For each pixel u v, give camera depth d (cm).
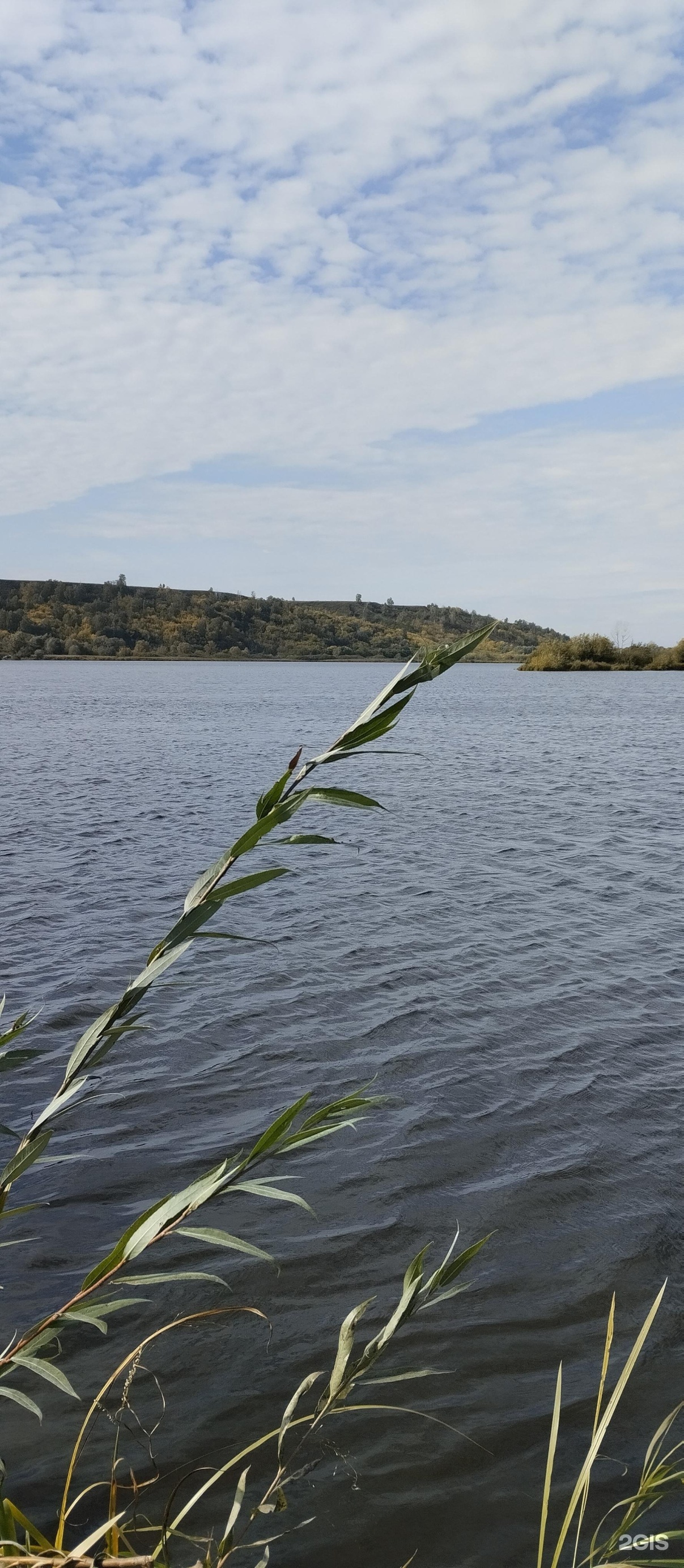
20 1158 160
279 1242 595
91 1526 386
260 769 3023
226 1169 158
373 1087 799
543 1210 625
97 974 1061
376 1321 521
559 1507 402
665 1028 920
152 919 1288
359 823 2086
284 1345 504
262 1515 397
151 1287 553
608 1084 802
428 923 1279
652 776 2933
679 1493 410
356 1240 596
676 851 1752
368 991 1020
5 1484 408
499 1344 502
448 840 1888
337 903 1389
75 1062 161
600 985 1037
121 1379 479
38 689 8975
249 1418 452
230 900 1403
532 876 1560
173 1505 398
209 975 1068
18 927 1250
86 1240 593
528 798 2466
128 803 2319
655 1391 468
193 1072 823
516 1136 721
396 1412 455
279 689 9338
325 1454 431
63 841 1828
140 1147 702
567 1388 471
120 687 9594
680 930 1238
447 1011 963
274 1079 812
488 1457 430
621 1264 568
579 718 5591
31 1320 517
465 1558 378
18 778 2791
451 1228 608
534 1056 858
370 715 159
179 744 3900
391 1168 677
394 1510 401
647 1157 689
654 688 9562
